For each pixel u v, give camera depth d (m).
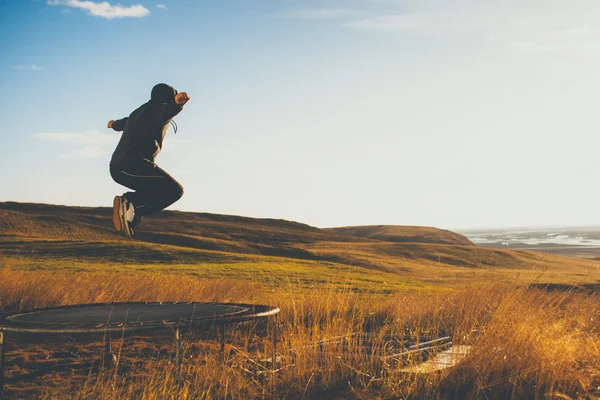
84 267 33.66
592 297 11.30
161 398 5.67
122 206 6.25
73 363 7.50
